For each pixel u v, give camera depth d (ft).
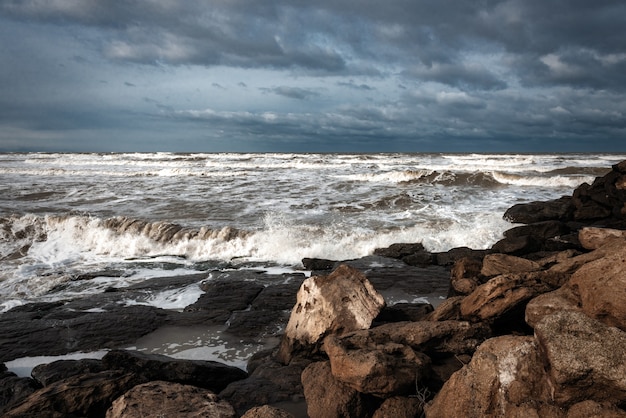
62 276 39.52
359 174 96.84
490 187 81.71
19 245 49.16
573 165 118.93
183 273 41.11
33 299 34.65
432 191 76.79
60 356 24.70
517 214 52.65
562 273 22.02
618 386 12.24
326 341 19.51
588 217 50.47
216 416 15.78
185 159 155.63
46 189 80.07
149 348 25.53
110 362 21.30
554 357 13.15
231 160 151.02
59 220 52.90
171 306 32.68
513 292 21.16
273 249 46.70
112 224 52.03
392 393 17.10
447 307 23.31
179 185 86.84
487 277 29.53
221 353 25.03
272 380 20.61
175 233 49.70
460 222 53.52
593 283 17.29
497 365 14.66
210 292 34.40
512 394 13.97
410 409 16.80
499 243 42.42
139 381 19.16
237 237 48.57
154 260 45.62
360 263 42.63
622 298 15.72
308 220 56.13
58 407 17.48
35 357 24.56
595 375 12.50
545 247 41.86
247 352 25.17
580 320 14.32
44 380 20.71
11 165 134.92
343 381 17.60
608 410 12.19
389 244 47.34
